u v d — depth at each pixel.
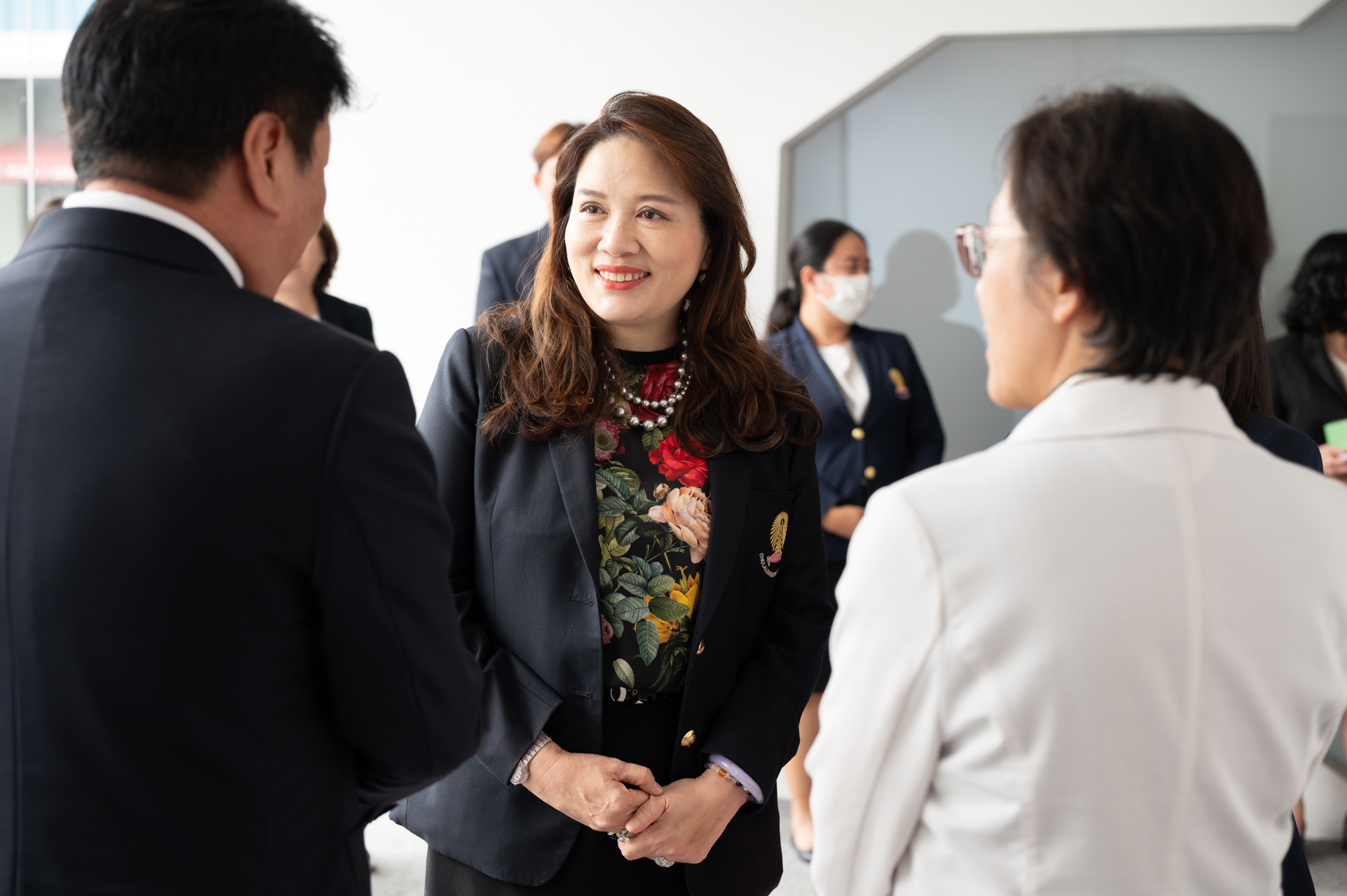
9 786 0.78
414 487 0.88
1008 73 3.23
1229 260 0.71
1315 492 0.78
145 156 0.83
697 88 3.25
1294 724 0.76
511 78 3.31
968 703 0.74
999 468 0.76
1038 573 0.72
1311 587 0.75
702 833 1.23
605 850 1.25
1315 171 3.11
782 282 3.30
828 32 3.19
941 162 3.28
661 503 1.31
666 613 1.28
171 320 0.81
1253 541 0.74
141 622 0.77
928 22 3.16
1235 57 3.12
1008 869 0.74
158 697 0.78
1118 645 0.71
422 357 3.39
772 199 3.24
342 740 0.92
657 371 1.38
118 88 0.82
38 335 0.81
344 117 3.34
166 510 0.77
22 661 0.78
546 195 3.04
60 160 3.28
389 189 3.36
